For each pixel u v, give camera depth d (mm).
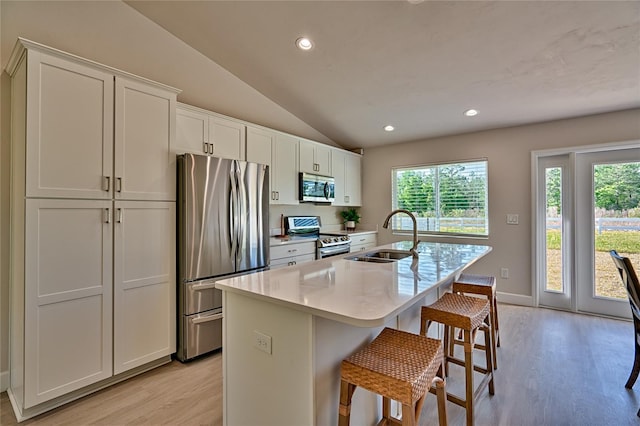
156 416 1856
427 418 1830
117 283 2178
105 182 2109
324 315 1207
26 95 1792
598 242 3521
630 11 2023
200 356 2656
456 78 2977
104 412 1894
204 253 2623
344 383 1271
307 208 4777
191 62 3152
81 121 2000
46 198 1862
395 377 1148
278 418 1416
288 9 2365
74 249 1975
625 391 2068
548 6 2053
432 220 4598
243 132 3387
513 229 3930
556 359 2510
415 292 1454
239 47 2951
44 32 2279
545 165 3830
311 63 3002
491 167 4086
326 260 2406
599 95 3039
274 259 3520
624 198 3395
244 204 2936
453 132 4289
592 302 3547
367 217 5258
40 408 1879
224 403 1674
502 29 2299
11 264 2084
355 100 3641
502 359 2523
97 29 2535
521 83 2947
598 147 3428
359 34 2533
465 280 2705
